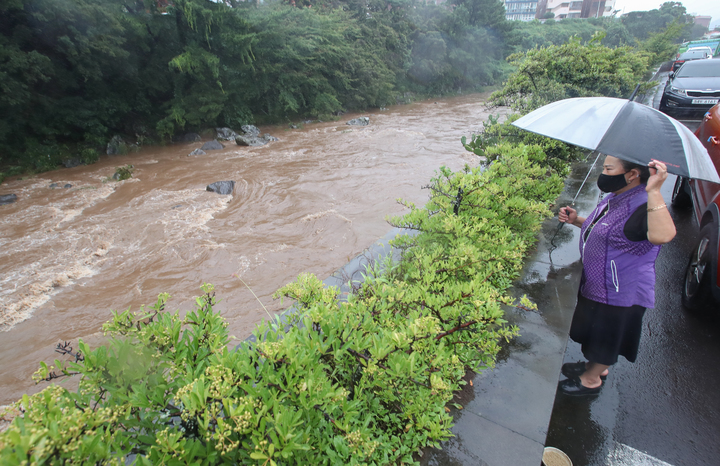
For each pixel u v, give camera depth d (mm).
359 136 19219
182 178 12867
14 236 8805
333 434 1902
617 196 2660
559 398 3193
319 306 2119
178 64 17312
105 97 16875
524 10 118562
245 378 1798
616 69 9273
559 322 3152
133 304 6074
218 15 18750
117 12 15695
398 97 34031
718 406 3100
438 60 37844
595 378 3145
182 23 18688
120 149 16734
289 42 23625
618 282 2625
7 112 14195
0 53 12602
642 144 2477
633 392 3252
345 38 28625
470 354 2670
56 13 13461
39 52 14523
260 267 6852
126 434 1509
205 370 1644
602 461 2688
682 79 11945
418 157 14172
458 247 3148
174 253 7559
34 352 5184
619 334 2746
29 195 11648
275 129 22641
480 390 2512
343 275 3852
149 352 1744
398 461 2064
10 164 14398
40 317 5891
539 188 4676
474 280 2699
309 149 16625
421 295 2590
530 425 2254
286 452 1462
